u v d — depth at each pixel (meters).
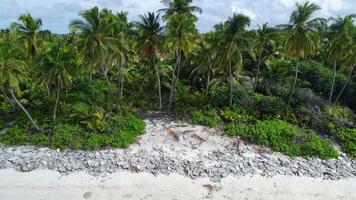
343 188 26.41
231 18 35.03
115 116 35.09
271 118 36.19
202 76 45.09
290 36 36.16
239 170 28.03
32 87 37.56
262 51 45.00
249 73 48.88
